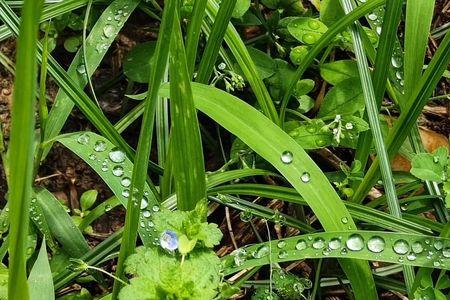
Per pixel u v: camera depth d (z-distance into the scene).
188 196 0.37
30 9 0.23
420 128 0.49
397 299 0.44
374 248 0.38
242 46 0.42
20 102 0.25
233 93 0.47
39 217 0.42
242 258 0.39
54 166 0.46
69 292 0.43
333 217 0.38
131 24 0.49
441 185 0.44
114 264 0.44
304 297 0.40
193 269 0.34
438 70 0.39
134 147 0.47
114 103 0.48
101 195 0.46
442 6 0.53
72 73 0.43
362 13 0.41
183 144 0.36
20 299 0.28
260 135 0.39
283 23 0.47
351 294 0.43
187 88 0.35
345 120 0.43
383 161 0.40
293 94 0.46
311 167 0.39
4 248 0.40
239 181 0.46
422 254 0.37
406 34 0.41
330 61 0.49
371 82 0.41
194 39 0.39
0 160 0.46
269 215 0.42
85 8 0.46
